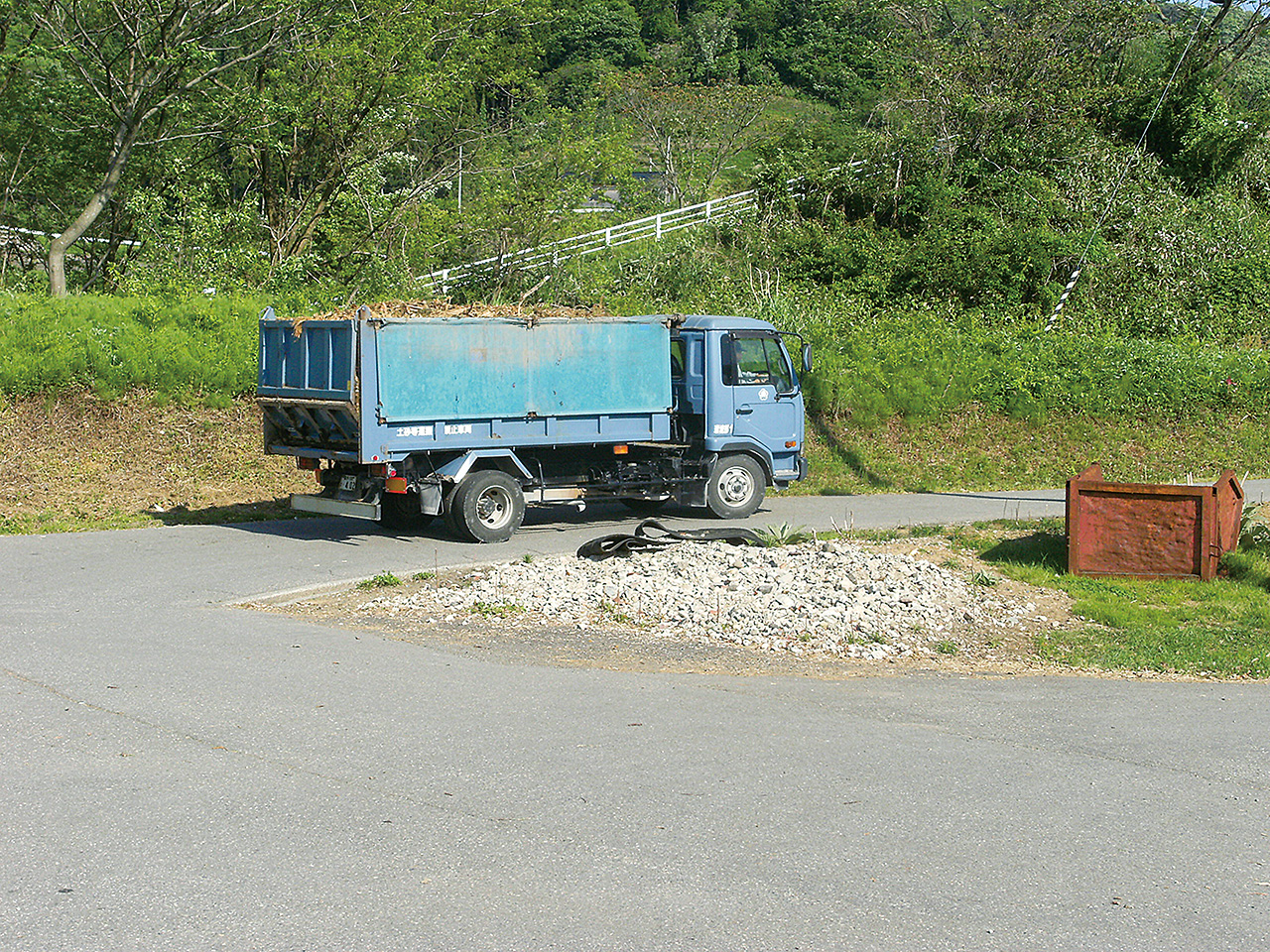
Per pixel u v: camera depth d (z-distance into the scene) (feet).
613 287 105.19
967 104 125.29
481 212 105.19
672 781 20.88
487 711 25.23
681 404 55.01
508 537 48.42
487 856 17.53
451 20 104.83
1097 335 99.04
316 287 95.86
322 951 14.61
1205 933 15.40
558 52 248.32
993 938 15.16
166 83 93.91
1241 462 78.07
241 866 17.08
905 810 19.66
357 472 47.21
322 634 32.58
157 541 47.83
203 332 74.74
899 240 113.29
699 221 122.01
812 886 16.63
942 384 83.20
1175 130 134.21
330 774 21.04
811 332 89.71
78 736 23.08
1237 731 24.71
